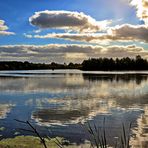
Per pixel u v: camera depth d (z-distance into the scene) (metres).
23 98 30.03
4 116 19.22
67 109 22.16
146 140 12.84
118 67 137.25
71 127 15.59
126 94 33.66
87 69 154.38
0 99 29.19
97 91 37.66
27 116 19.22
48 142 12.38
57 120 17.72
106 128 15.20
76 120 17.69
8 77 77.88
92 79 66.12
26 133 14.17
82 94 33.84
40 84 50.91
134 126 15.74
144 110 21.47
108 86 46.00
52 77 77.75
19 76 84.81
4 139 12.88
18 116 19.22
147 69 126.31
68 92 36.38
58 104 25.08
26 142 12.27
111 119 17.94
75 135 13.70
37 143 12.16
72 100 27.91
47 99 28.88
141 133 14.11
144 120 17.53
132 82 55.31
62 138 13.16
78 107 23.20
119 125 16.05
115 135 13.62
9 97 31.03
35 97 30.88
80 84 50.78
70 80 62.88
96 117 18.70
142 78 69.38
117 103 25.61
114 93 34.88
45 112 20.80
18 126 15.88
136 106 23.67
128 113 20.22
